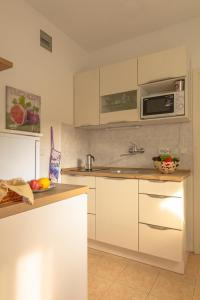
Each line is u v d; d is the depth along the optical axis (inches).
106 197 86.7
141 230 78.3
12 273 30.2
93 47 117.7
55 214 38.5
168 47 98.0
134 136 106.8
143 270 75.2
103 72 99.5
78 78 108.0
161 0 81.0
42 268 35.4
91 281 68.2
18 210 31.1
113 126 108.7
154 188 76.0
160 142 99.3
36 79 88.1
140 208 78.7
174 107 80.7
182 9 86.2
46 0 81.6
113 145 113.1
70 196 42.3
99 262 80.7
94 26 98.4
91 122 103.2
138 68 89.5
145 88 93.4
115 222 84.2
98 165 117.6
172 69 81.8
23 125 81.4
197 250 88.7
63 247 40.3
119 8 85.8
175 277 70.8
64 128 104.1
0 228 28.6
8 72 76.2
